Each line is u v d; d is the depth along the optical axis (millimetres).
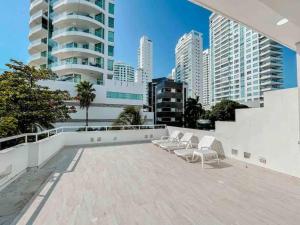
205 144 6586
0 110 7379
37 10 33812
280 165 4895
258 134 5516
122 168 5398
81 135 9656
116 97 27375
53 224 2602
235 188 3891
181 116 50062
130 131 10891
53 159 6477
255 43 67875
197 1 3430
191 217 2770
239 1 3256
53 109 9992
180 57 96312
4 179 3990
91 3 28641
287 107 4703
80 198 3420
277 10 3010
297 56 4879
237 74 75500
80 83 23578
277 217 2760
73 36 27875
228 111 41000
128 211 2951
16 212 2922
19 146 4852
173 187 3963
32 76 9602
